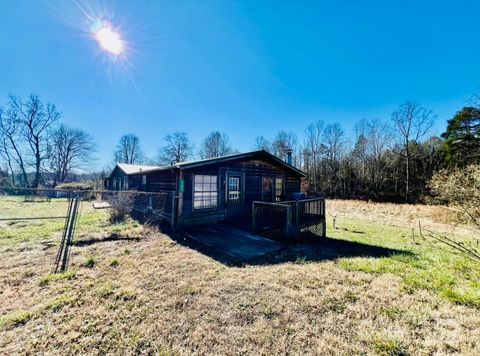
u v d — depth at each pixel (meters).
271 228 7.71
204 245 6.22
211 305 3.14
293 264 4.93
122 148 44.00
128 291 3.45
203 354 2.25
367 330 2.67
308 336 2.54
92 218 9.83
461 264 4.96
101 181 27.77
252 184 10.61
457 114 20.89
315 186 31.45
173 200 8.12
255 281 3.95
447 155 22.42
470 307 3.22
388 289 3.75
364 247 6.95
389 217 14.20
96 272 4.20
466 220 4.14
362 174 29.47
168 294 3.42
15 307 2.98
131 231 7.55
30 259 4.83
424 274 4.43
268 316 2.91
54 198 20.72
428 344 2.43
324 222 8.80
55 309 2.95
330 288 3.74
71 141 34.75
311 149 33.84
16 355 2.17
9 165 29.66
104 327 2.61
